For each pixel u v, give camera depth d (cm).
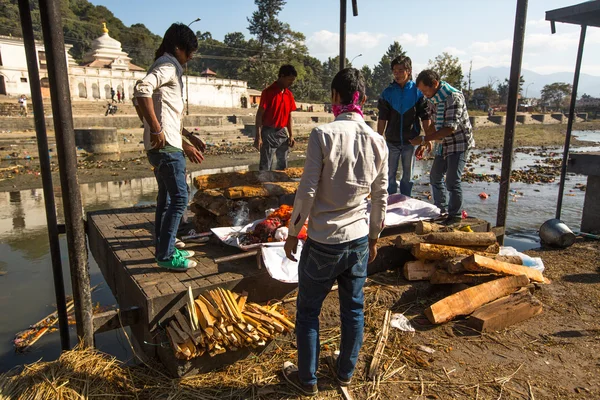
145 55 8162
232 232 404
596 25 598
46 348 453
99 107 3741
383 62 10162
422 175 1708
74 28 7456
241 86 5422
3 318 513
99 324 307
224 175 475
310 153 227
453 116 443
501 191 521
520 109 8025
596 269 478
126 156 2305
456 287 391
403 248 406
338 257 238
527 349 316
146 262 370
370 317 351
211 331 280
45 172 315
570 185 1465
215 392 270
